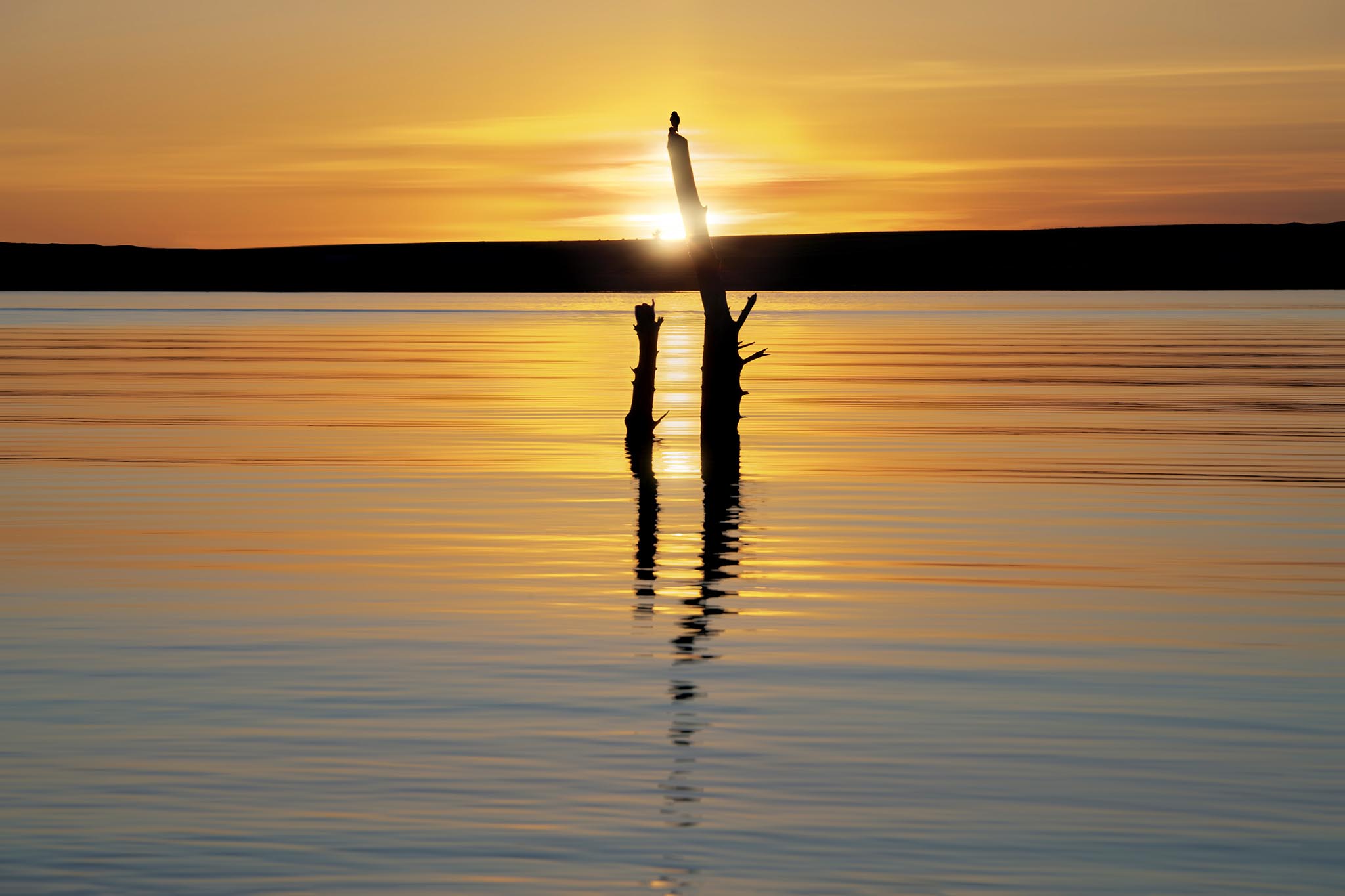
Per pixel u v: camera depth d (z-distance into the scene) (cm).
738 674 1286
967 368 5497
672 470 2738
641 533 2042
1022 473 2675
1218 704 1192
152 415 3800
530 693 1221
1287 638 1425
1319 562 1823
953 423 3581
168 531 2061
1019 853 880
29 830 913
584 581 1708
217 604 1577
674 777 1009
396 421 3647
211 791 981
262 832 910
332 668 1302
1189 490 2455
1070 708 1181
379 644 1395
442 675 1281
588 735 1106
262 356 6297
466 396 4397
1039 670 1301
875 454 2975
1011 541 1975
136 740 1091
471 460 2889
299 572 1759
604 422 3631
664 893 826
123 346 7038
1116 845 891
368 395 4441
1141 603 1584
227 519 2166
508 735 1104
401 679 1267
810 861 868
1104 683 1259
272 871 854
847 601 1598
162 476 2658
